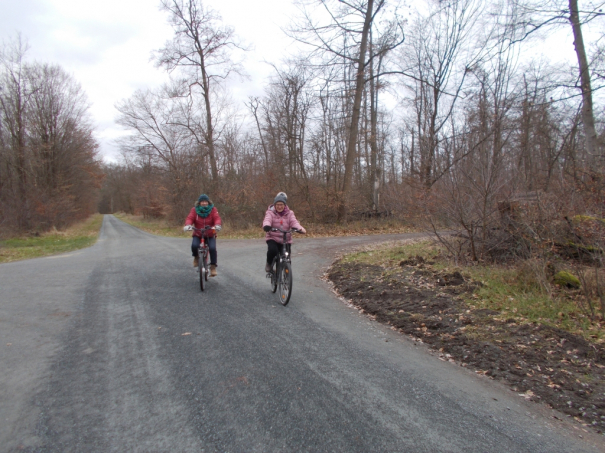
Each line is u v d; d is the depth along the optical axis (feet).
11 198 76.43
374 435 8.41
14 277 25.72
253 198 67.10
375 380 11.05
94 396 9.99
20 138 87.51
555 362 12.21
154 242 54.34
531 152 31.71
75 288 22.26
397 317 16.89
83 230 105.60
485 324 15.43
